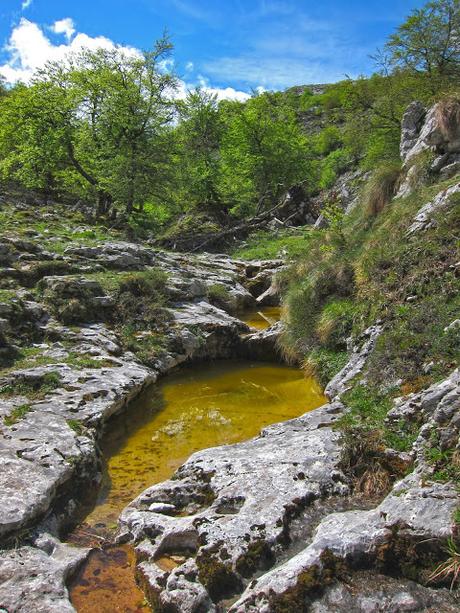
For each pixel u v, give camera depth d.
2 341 10.48
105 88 30.48
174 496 6.27
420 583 4.55
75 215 28.86
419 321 8.50
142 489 7.15
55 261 14.69
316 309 12.48
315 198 39.94
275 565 4.98
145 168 30.16
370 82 29.22
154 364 11.86
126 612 4.91
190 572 4.96
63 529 6.19
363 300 10.77
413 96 25.48
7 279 13.24
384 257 10.93
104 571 5.44
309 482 5.98
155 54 30.61
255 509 5.57
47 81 31.34
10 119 31.58
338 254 13.78
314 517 5.53
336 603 4.42
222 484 6.20
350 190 28.33
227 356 13.55
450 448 5.62
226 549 5.06
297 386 11.20
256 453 6.75
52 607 4.62
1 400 8.55
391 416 6.87
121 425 9.25
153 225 31.25
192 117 40.62
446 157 13.18
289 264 18.95
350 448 6.32
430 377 7.34
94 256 16.30
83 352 11.04
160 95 30.98
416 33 26.02
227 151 41.00
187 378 11.96
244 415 9.70
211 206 36.47
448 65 25.97
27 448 6.96
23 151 30.92
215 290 17.44
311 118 67.00
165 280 15.40
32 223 21.52
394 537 4.78
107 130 30.75
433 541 4.66
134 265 16.67
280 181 39.78
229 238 31.72
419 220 11.21
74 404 8.70
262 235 32.19
